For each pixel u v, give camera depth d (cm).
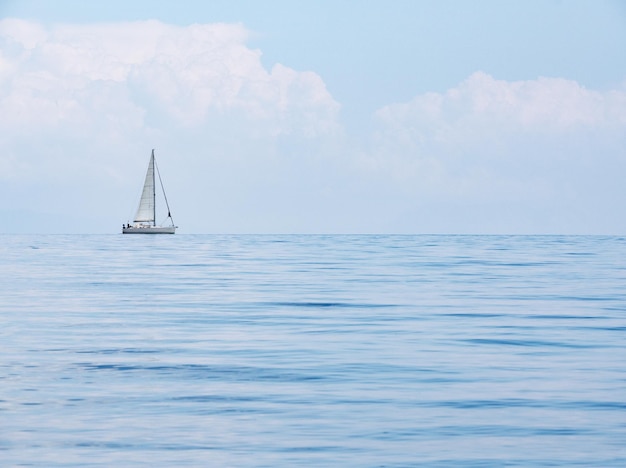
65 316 4225
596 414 2180
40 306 4700
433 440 1955
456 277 7075
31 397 2353
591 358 2988
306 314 4312
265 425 2075
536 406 2259
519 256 11456
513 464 1794
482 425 2077
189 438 1969
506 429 2044
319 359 2962
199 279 6838
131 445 1914
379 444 1925
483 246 16338
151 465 1786
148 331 3672
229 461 1811
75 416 2150
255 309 4547
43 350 3144
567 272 7781
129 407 2244
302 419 2128
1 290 5744
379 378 2622
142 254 12056
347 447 1903
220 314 4312
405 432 2017
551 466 1780
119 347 3222
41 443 1927
